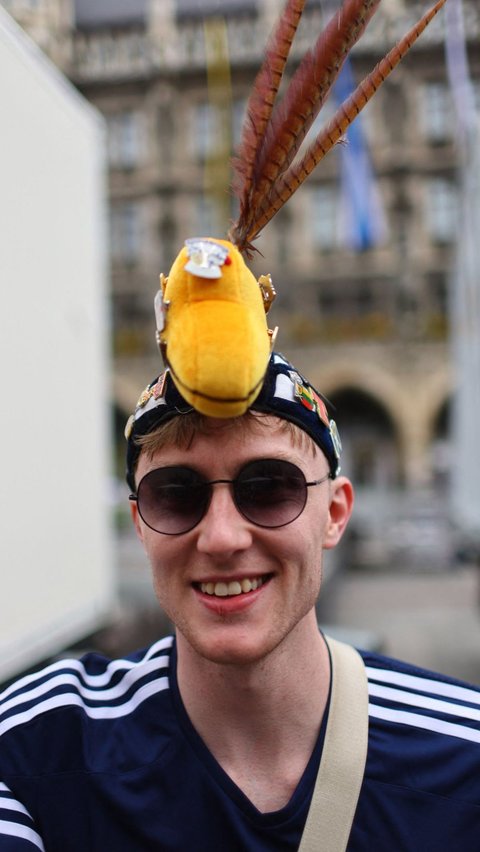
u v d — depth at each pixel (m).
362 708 1.32
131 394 27.56
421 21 1.05
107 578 3.93
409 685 1.38
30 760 1.31
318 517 1.26
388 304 29.22
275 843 1.20
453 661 6.57
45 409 3.16
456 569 12.83
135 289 29.62
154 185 29.44
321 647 1.36
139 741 1.31
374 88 1.06
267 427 1.20
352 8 1.00
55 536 3.20
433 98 28.48
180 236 29.44
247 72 23.77
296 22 1.00
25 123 3.05
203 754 1.26
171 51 28.19
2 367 2.77
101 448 3.90
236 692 1.25
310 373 27.73
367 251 29.27
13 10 5.74
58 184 3.42
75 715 1.35
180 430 1.19
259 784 1.25
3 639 2.66
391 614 8.90
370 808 1.22
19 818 1.25
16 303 2.91
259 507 1.18
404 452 27.22
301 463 1.22
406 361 27.28
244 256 1.14
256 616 1.18
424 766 1.26
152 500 1.22
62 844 1.25
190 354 0.95
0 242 2.78
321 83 1.03
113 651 4.09
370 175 17.72
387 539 13.62
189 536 1.19
